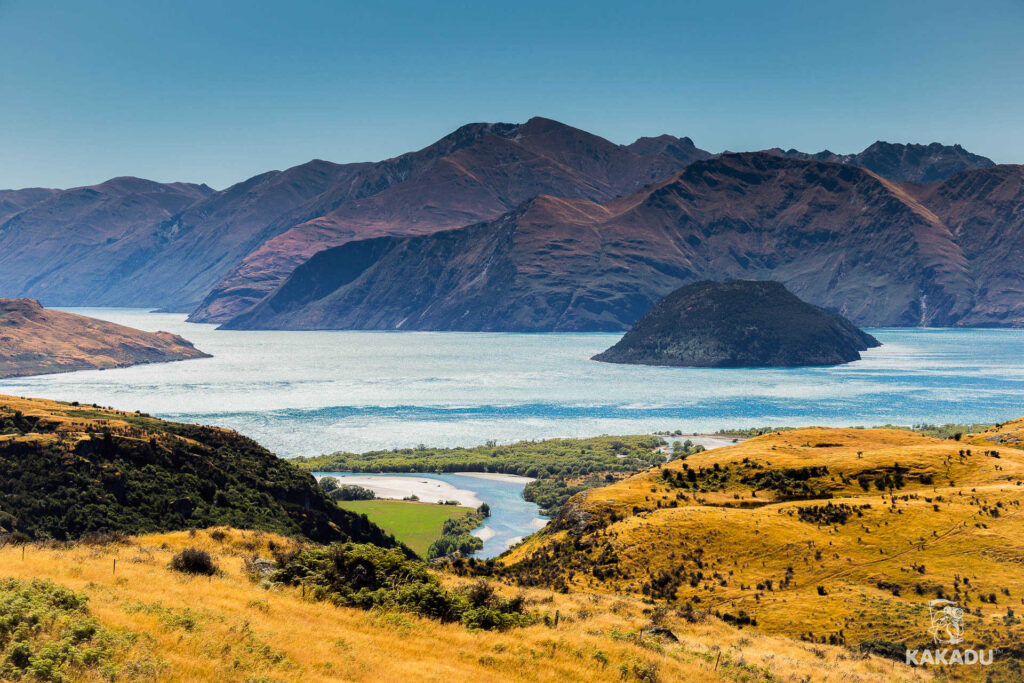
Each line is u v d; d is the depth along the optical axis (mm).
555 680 37594
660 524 120625
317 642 35656
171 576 41375
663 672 42281
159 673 28844
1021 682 66688
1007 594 92062
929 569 100500
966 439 196875
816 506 125250
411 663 35656
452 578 58469
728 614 91750
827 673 52469
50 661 27406
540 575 115125
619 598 74125
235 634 33875
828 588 97688
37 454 134000
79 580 36812
